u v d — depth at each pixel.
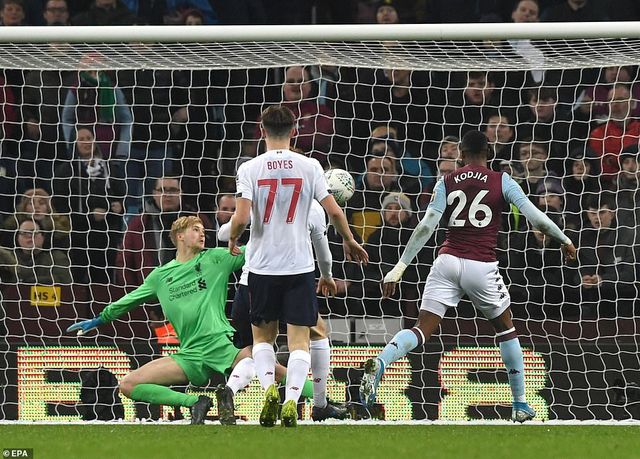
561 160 38.59
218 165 36.38
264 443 19.31
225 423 25.61
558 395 29.61
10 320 31.34
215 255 28.02
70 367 29.72
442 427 25.88
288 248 22.53
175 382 27.42
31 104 37.84
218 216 35.69
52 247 34.75
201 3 41.22
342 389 29.81
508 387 29.34
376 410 29.27
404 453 17.50
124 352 29.84
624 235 35.47
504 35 29.88
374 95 39.88
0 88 39.50
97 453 17.55
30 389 29.62
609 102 36.91
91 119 39.66
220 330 27.45
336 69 39.53
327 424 27.03
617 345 29.58
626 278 35.09
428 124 40.06
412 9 41.88
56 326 31.59
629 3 40.47
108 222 37.88
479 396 29.38
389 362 25.20
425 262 35.28
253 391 29.02
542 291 35.38
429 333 26.03
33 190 36.19
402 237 35.59
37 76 39.53
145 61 33.34
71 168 38.53
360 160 39.16
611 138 37.62
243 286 26.39
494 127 37.66
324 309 34.53
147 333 31.28
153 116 39.88
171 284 27.73
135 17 40.75
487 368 29.42
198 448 18.31
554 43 32.34
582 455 17.69
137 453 17.47
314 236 24.33
